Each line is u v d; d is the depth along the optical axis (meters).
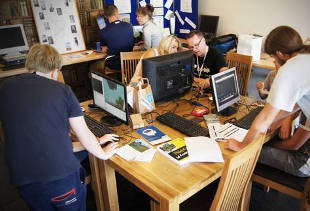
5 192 2.41
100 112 2.21
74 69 4.48
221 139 1.75
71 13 4.13
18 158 1.30
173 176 1.42
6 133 1.31
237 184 1.44
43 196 1.38
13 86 1.31
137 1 4.74
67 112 1.36
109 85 1.89
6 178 2.58
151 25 3.93
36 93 1.29
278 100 1.43
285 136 1.92
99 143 1.66
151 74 2.14
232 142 1.65
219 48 4.12
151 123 2.00
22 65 3.39
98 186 1.91
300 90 1.39
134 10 4.77
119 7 4.59
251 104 2.29
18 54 3.59
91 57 3.90
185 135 1.82
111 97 1.92
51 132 1.31
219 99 1.99
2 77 3.32
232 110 2.17
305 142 1.75
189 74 2.42
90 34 4.51
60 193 1.40
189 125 1.90
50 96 1.30
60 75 2.55
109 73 3.97
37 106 1.28
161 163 1.53
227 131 1.84
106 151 1.59
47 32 3.94
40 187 1.35
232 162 1.23
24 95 1.29
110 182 1.81
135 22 4.86
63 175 1.36
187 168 1.48
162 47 2.66
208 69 2.87
